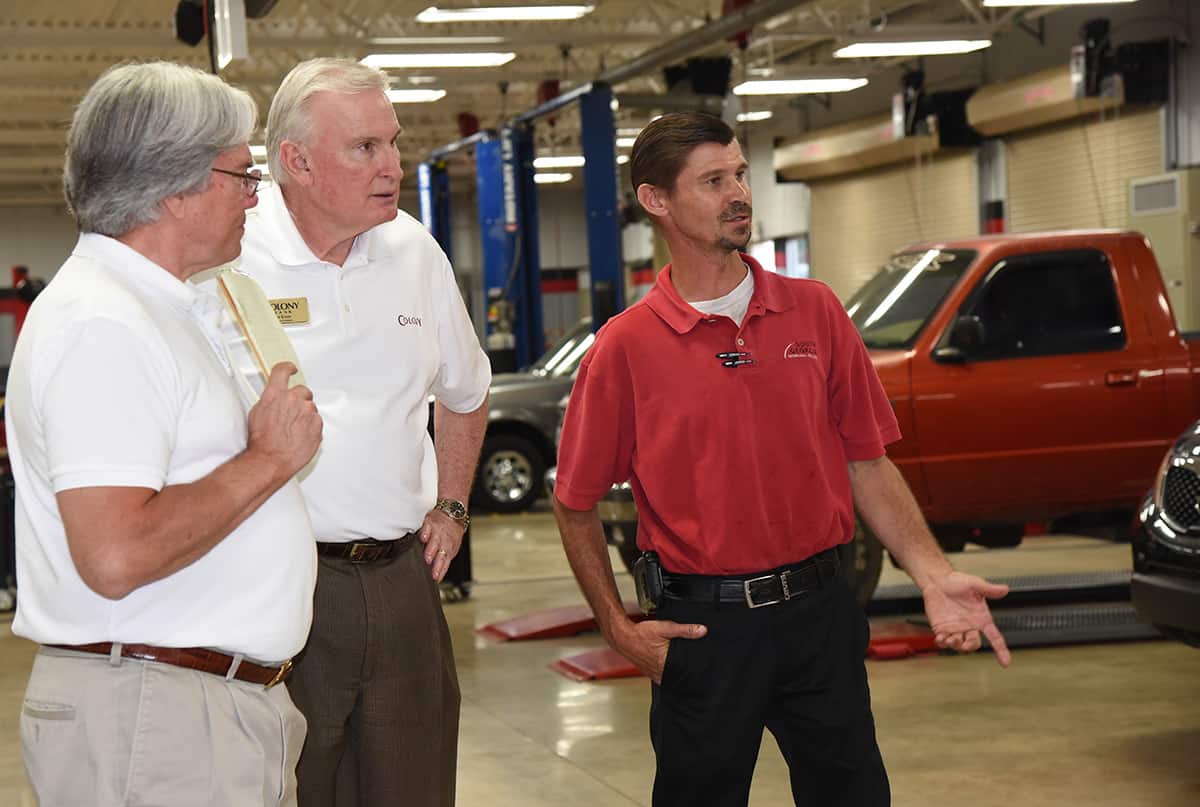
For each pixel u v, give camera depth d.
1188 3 13.84
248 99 2.05
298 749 2.17
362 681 2.64
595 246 12.19
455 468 3.02
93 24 15.35
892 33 13.74
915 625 6.66
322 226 2.60
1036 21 16.02
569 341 13.29
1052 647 6.37
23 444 1.94
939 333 6.78
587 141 12.23
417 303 2.75
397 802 2.69
